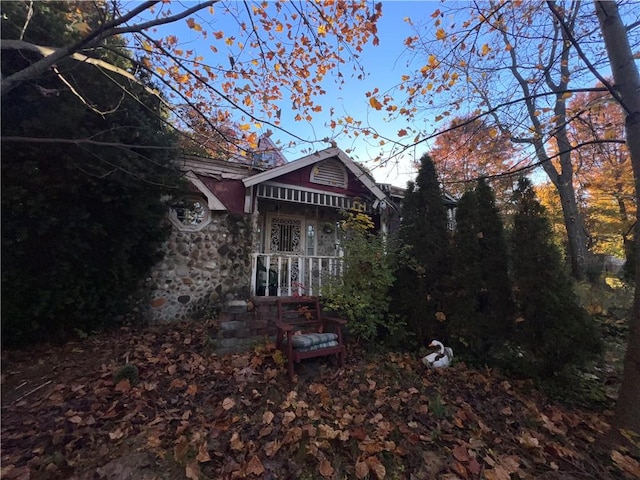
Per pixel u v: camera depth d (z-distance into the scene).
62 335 4.67
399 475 2.37
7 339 4.24
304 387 3.69
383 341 5.17
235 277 6.79
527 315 4.11
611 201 12.27
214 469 2.34
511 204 4.96
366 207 8.30
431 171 5.55
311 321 4.98
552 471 2.44
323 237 8.97
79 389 3.29
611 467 2.50
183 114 4.24
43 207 4.14
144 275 5.88
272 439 2.70
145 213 5.20
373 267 5.02
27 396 3.22
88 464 2.32
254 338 4.71
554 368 3.87
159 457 2.42
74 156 4.26
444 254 5.02
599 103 3.54
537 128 4.57
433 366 4.26
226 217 6.84
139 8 2.28
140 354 4.34
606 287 8.77
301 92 5.05
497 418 3.19
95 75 4.41
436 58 4.52
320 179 7.93
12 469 2.20
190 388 3.43
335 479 2.30
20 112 3.97
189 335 5.09
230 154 4.79
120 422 2.82
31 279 4.25
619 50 3.05
